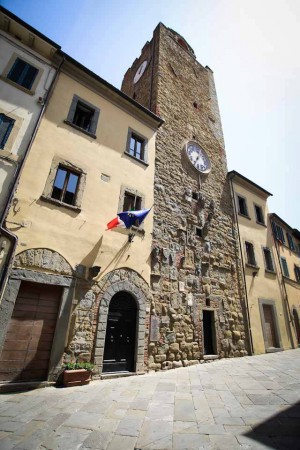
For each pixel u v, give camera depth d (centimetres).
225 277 1134
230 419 393
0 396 490
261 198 1662
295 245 1986
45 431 348
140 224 901
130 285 800
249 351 1082
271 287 1383
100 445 313
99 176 856
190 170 1234
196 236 1089
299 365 836
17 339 576
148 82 1475
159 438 332
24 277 608
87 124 948
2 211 618
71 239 720
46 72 867
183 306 912
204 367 815
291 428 353
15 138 709
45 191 713
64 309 645
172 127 1267
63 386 568
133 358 740
